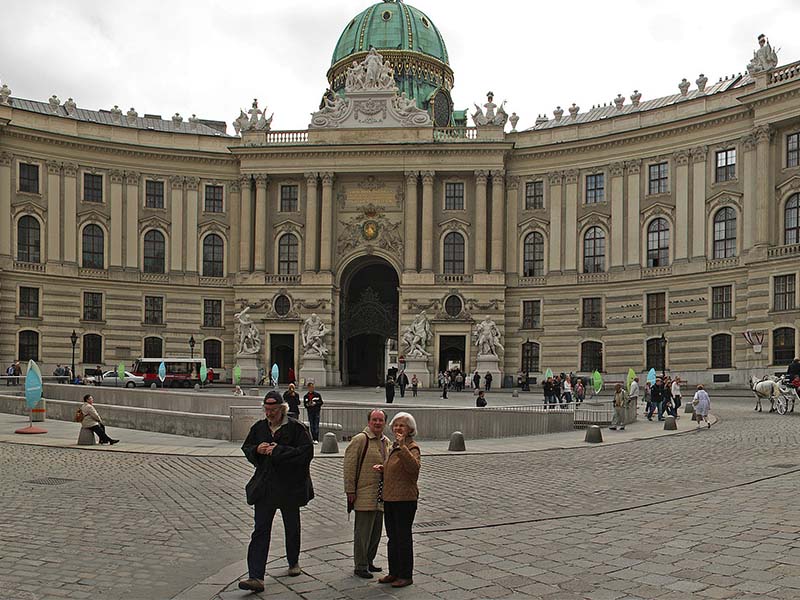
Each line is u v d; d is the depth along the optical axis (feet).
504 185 257.14
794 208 201.67
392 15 304.91
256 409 102.06
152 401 156.25
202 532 48.98
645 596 34.04
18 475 71.31
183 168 264.31
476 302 252.42
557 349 247.70
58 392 173.37
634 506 55.11
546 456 87.35
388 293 290.15
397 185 262.26
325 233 258.98
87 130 253.03
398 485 36.76
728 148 219.00
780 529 45.68
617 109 249.55
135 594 36.14
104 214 254.68
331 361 258.78
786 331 195.31
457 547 43.88
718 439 98.63
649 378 171.42
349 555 42.93
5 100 240.94
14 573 38.91
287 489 37.63
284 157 261.85
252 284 260.62
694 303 222.48
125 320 255.50
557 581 36.70
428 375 245.86
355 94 261.65
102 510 55.01
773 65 207.82
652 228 235.61
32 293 242.37
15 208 239.91
